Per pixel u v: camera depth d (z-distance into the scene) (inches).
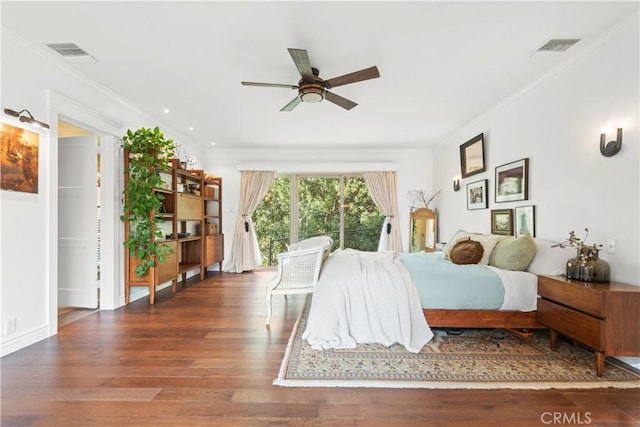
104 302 142.7
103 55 107.3
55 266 111.7
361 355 94.7
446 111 162.9
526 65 114.3
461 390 76.1
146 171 145.6
